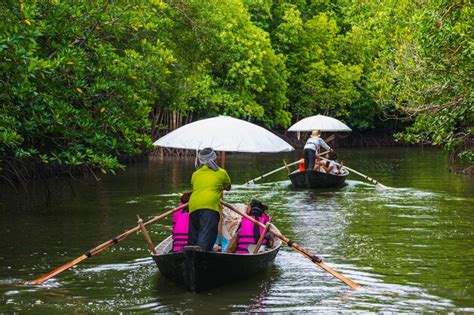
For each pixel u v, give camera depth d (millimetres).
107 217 16688
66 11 16359
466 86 16625
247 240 11258
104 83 15523
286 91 49719
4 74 13695
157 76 18125
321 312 9086
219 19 30281
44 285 10484
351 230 14875
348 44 53438
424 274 11039
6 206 18406
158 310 9172
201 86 39969
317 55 51781
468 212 17297
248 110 43188
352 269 11398
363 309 9219
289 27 50625
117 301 9602
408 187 23328
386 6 37188
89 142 15719
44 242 13656
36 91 14977
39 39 16500
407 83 19469
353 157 40750
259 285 10438
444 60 16562
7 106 14289
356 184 24359
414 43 21297
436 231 14656
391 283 10539
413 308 9250
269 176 28000
